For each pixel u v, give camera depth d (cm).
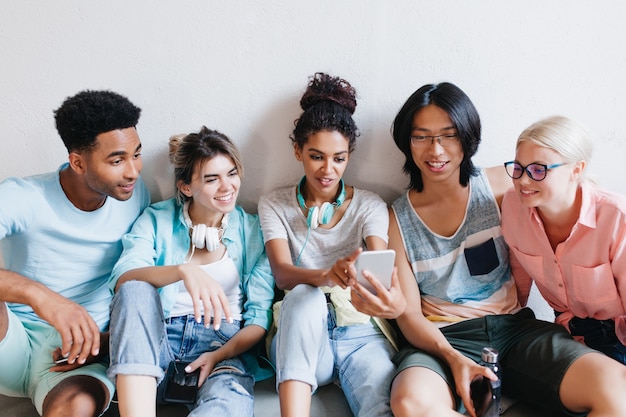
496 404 126
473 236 147
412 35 151
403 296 133
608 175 163
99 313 150
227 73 155
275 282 153
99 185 131
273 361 145
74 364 128
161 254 147
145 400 117
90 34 152
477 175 148
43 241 137
